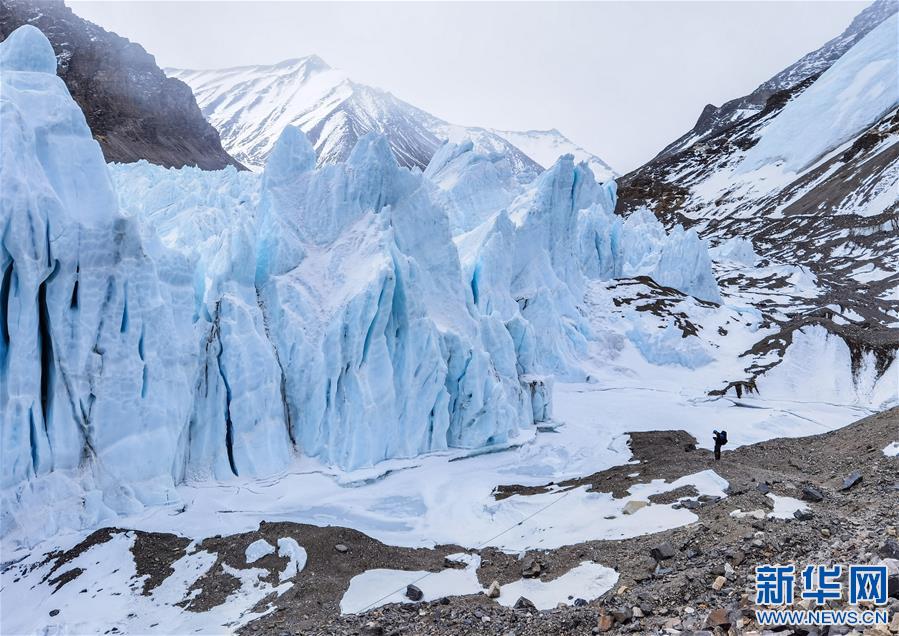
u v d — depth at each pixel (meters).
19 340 19.86
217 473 25.17
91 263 21.41
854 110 186.75
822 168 165.12
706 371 48.53
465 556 19.67
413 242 34.19
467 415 31.27
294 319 28.64
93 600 17.11
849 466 23.33
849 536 15.86
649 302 58.44
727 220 160.75
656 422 36.47
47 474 20.41
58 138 21.50
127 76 174.25
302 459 27.56
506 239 45.44
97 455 21.36
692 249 67.62
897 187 121.81
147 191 56.62
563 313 53.59
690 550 16.94
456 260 34.88
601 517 21.33
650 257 73.06
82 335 21.12
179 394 23.62
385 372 28.64
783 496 20.22
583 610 15.02
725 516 18.58
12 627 16.33
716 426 35.56
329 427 27.52
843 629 11.08
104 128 150.75
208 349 25.84
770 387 44.78
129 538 19.72
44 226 20.03
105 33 182.25
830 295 76.31
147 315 22.59
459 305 34.22
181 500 22.55
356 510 22.98
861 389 44.22
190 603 17.05
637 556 17.59
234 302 26.38
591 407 39.97
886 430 25.94
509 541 20.78
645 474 25.30
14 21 157.38
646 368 50.09
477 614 15.77
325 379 27.61
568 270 57.94
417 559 19.70
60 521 19.94
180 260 24.62
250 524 21.33
